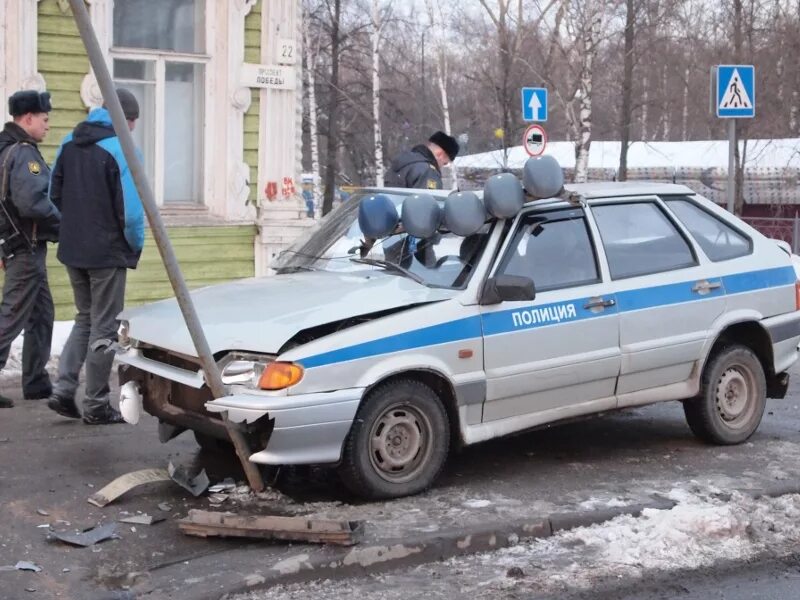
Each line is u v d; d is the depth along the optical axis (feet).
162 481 20.27
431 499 19.48
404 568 16.78
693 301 22.97
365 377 18.53
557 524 18.25
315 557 16.33
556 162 20.99
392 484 19.26
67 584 15.65
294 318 18.66
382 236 21.56
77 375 24.81
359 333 18.69
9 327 25.71
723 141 105.09
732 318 23.59
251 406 17.70
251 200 40.88
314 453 18.24
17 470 20.93
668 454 23.32
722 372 23.85
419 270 20.81
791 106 83.41
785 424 26.73
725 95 45.06
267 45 40.40
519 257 20.88
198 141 40.19
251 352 18.28
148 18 38.55
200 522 17.29
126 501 19.19
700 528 18.16
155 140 39.06
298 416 17.88
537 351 20.71
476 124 110.11
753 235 24.90
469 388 19.89
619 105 94.89
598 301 21.53
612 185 23.49
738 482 21.11
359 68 91.56
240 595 15.56
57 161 24.18
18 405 26.55
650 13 76.79
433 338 19.36
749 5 78.48
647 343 22.22
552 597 15.71
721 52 80.59
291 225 41.09
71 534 17.46
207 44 39.60
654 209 23.38
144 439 23.45
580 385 21.50
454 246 20.86
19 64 35.53
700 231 23.97
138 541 17.33
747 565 17.16
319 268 22.07
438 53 95.04
